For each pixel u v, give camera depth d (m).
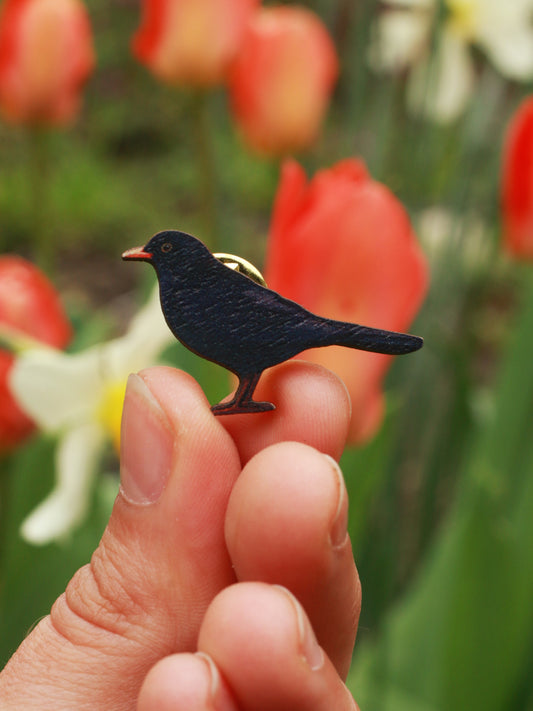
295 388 0.22
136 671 0.21
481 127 0.46
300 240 0.27
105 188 1.24
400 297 0.28
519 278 0.71
